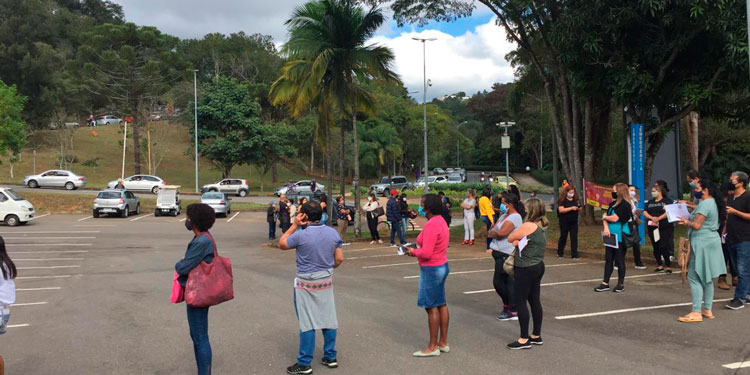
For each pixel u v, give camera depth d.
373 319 7.95
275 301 9.48
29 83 64.75
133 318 8.41
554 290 9.67
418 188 46.09
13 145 34.81
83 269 14.01
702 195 7.38
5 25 65.44
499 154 95.19
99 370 6.00
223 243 20.59
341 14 19.31
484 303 8.92
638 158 15.48
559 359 6.00
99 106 82.38
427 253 6.07
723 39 14.30
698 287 7.39
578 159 19.53
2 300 5.16
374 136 60.59
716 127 39.75
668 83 17.17
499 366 5.83
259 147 52.62
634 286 9.90
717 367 5.65
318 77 18.98
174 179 60.53
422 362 6.02
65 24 88.06
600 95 17.47
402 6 18.59
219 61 77.12
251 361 6.19
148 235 22.58
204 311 5.32
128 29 53.59
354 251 16.86
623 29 15.69
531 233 6.35
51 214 30.28
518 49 23.62
